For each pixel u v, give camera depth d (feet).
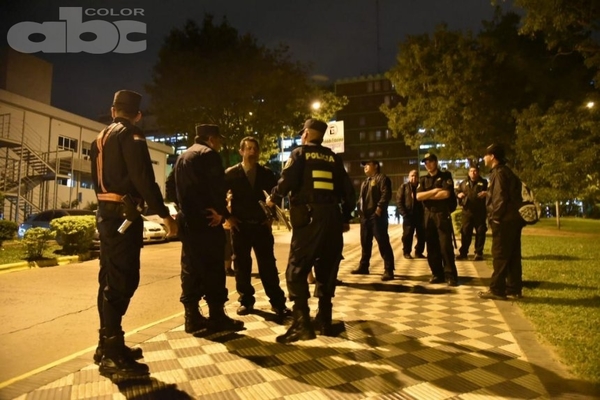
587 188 48.37
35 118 91.30
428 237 21.94
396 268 27.20
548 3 43.14
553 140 49.11
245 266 15.98
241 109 71.05
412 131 86.74
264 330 14.01
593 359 10.87
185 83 69.82
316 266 13.62
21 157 77.82
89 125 104.37
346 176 13.98
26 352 12.59
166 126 74.08
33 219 55.57
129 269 10.41
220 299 13.89
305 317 12.79
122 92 10.96
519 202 17.67
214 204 13.39
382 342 12.64
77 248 35.60
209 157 13.52
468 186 30.37
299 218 12.84
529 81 69.87
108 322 10.31
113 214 10.32
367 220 24.36
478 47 74.13
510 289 18.16
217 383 9.91
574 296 17.94
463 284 21.50
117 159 10.39
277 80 70.64
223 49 70.69
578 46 46.16
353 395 9.30
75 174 101.14
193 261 13.56
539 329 13.46
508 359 11.25
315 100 78.43
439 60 76.38
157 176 125.18
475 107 72.54
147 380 10.05
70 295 20.48
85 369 10.73
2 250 36.63
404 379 10.09
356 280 22.90
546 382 9.84
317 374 10.41
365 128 235.61
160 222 56.08
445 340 12.78
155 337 13.29
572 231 65.72
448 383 9.86
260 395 9.30
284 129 77.20
